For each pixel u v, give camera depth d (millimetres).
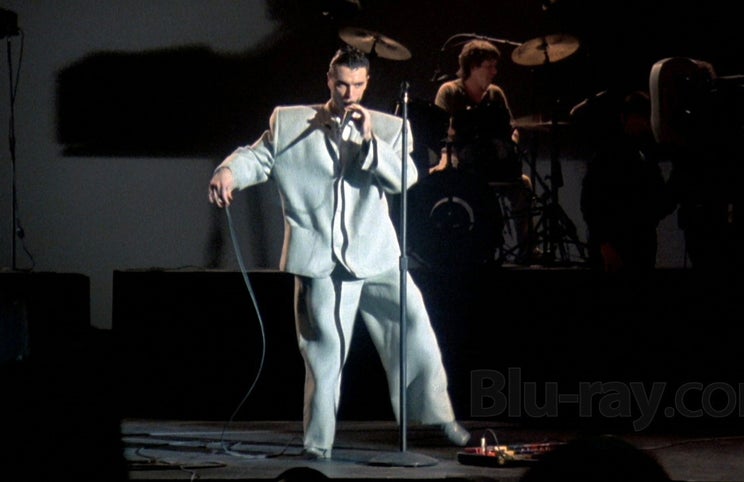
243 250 30516
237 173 16562
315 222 16688
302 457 16953
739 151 23531
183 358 21422
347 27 27344
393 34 30641
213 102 30609
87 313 23109
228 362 21391
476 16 30625
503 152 26453
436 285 21297
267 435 19328
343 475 15133
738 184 23875
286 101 30672
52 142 30312
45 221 30359
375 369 21078
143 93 30438
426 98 30625
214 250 30578
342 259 16562
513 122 28016
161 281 21359
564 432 20062
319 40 30500
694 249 24359
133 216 30516
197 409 21422
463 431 17891
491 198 25562
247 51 30578
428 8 30547
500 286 21203
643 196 25641
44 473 4844
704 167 24109
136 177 30500
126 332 21359
